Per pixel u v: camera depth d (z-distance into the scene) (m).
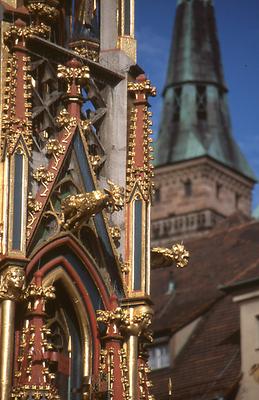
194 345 40.12
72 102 20.64
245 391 37.12
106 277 20.30
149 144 21.25
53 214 19.92
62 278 19.95
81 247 20.08
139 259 20.59
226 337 39.31
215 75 133.25
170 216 130.12
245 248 45.69
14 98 19.98
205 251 46.84
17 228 19.36
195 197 130.25
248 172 134.75
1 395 18.64
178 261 21.06
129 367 20.02
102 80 21.33
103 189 20.66
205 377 38.34
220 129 133.25
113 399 19.73
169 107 133.50
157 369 40.34
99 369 19.88
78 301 20.03
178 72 133.38
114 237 20.56
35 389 18.75
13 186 19.53
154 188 21.17
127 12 22.03
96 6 21.86
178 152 131.50
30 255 19.50
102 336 20.05
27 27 20.31
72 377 19.88
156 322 42.41
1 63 20.17
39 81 20.66
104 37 21.80
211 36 133.25
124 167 21.12
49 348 19.31
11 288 18.95
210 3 134.75
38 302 19.27
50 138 20.47
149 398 20.22
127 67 21.56
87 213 19.89
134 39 21.95
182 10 134.75
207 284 43.97
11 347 18.83
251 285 38.50
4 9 20.52
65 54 20.91
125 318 20.16
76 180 20.41
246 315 38.34
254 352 37.59
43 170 20.00
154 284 45.69
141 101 21.41
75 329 20.09
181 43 133.12
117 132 21.23
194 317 40.97
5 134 19.80
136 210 20.88
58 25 21.62
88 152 20.59
